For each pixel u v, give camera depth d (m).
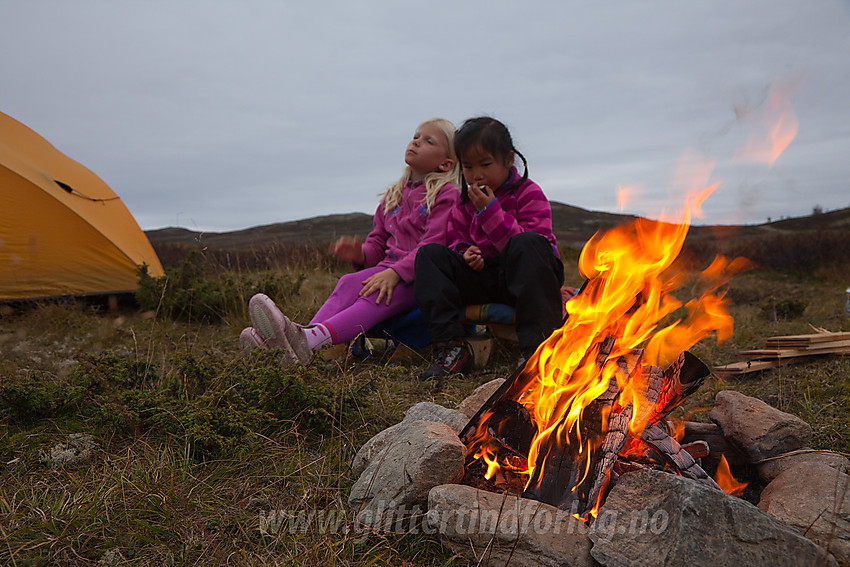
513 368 3.99
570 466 1.93
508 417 2.14
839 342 3.98
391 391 3.38
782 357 3.87
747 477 2.32
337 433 2.71
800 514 1.71
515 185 3.85
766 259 14.03
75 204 6.55
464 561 1.74
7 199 6.09
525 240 3.55
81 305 6.08
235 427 2.47
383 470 1.97
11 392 2.72
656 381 2.16
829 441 2.57
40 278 6.24
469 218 3.99
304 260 8.77
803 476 1.90
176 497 2.01
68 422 2.72
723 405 2.48
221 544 1.83
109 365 3.02
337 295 4.05
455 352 3.75
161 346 4.60
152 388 2.91
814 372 3.66
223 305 5.82
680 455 2.02
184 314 5.82
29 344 4.67
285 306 5.67
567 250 15.89
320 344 3.73
